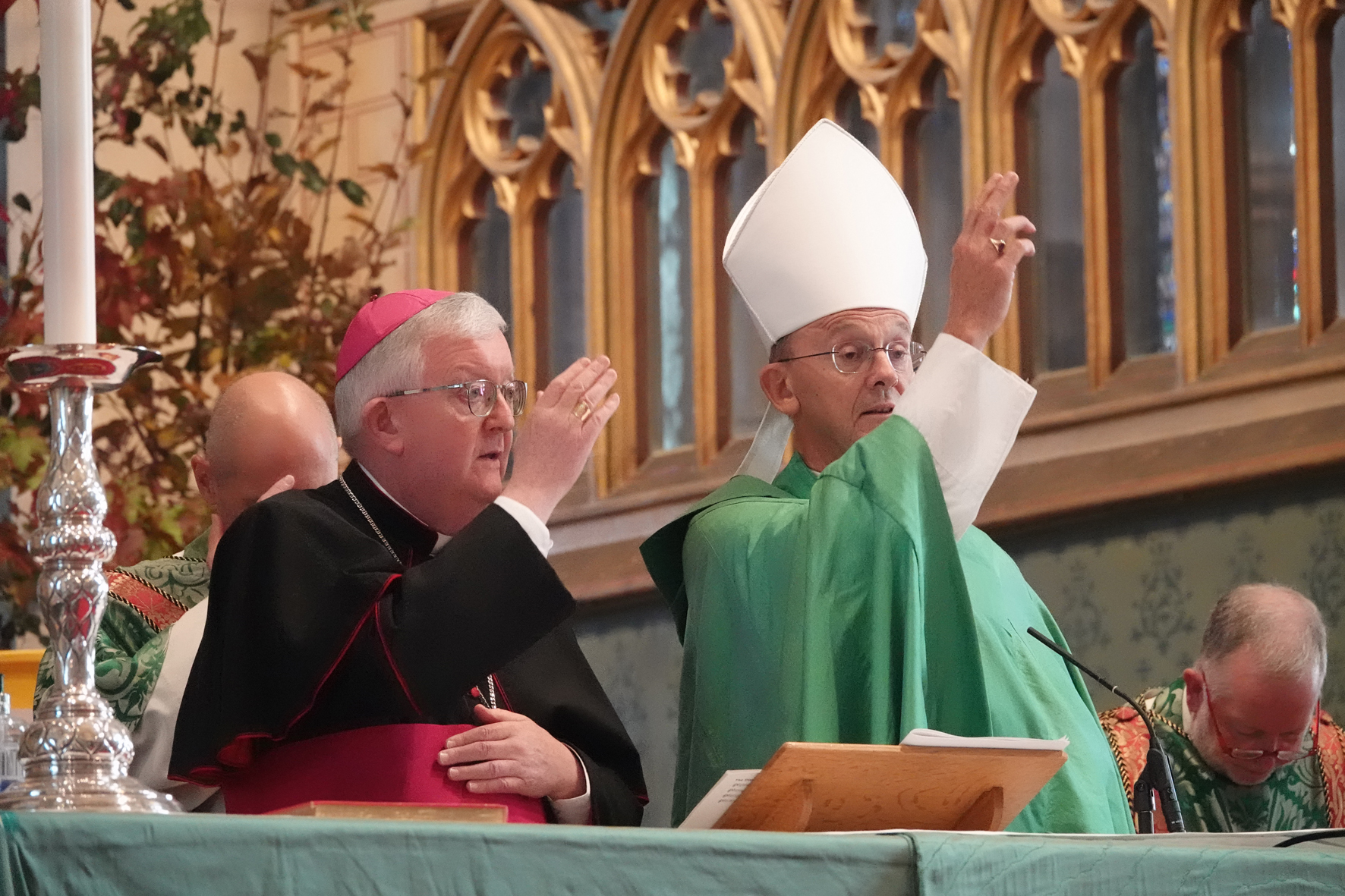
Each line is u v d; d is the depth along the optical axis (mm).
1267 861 7625
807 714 9875
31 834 5230
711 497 11719
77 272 7551
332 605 8992
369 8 26188
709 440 23953
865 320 11477
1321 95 20031
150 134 24344
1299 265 19797
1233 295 20469
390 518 10023
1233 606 14977
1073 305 21891
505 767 9148
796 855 6445
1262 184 20547
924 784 8141
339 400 10289
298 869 5590
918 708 9859
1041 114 22250
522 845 5965
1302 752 15180
